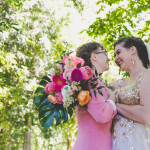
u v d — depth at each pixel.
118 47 2.40
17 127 8.14
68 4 8.27
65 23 8.39
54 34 8.10
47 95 2.15
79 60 2.06
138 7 4.94
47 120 2.03
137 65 2.31
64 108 2.04
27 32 7.45
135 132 2.04
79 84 1.93
